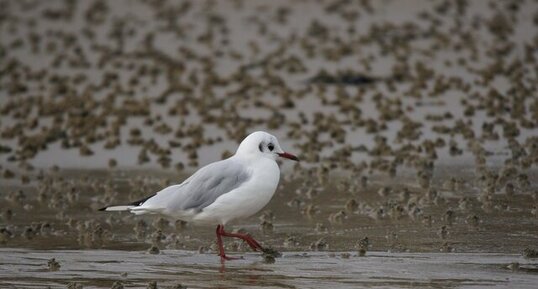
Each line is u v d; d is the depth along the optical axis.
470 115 20.41
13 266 11.11
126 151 18.75
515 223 12.64
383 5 36.38
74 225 13.41
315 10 36.53
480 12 34.22
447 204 13.81
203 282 10.31
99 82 26.80
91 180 16.36
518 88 22.38
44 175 16.86
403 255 11.30
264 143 11.61
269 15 36.12
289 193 15.06
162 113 22.39
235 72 26.92
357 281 10.19
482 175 15.07
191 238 12.61
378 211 13.40
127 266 11.09
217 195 11.37
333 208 13.99
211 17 36.41
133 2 40.91
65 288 10.16
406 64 26.53
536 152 16.70
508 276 10.24
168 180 15.88
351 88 24.30
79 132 20.22
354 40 30.78
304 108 22.14
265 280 10.33
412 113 20.94
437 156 17.11
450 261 10.95
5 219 13.78
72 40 33.56
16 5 40.81
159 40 33.12
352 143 18.66
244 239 11.55
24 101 23.92
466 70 25.67
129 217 13.88
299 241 12.18
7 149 18.91
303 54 29.16
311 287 10.00
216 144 19.00
